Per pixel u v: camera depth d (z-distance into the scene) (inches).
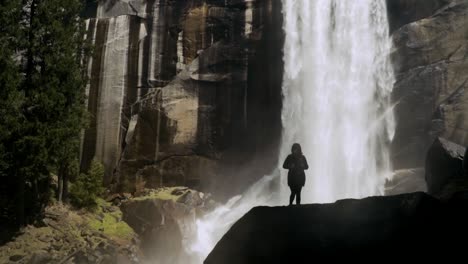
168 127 1326.3
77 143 1084.5
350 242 381.4
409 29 1245.7
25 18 1091.9
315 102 1342.3
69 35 1085.1
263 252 396.8
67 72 1059.3
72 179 1258.0
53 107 997.2
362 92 1295.5
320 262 378.0
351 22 1354.6
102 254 953.5
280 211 422.3
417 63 1219.2
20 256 885.2
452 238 353.1
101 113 1353.3
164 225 1093.8
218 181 1314.0
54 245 952.9
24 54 1055.0
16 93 928.9
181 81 1354.6
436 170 855.1
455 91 1146.7
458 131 1113.4
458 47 1177.4
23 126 943.0
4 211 1002.1
